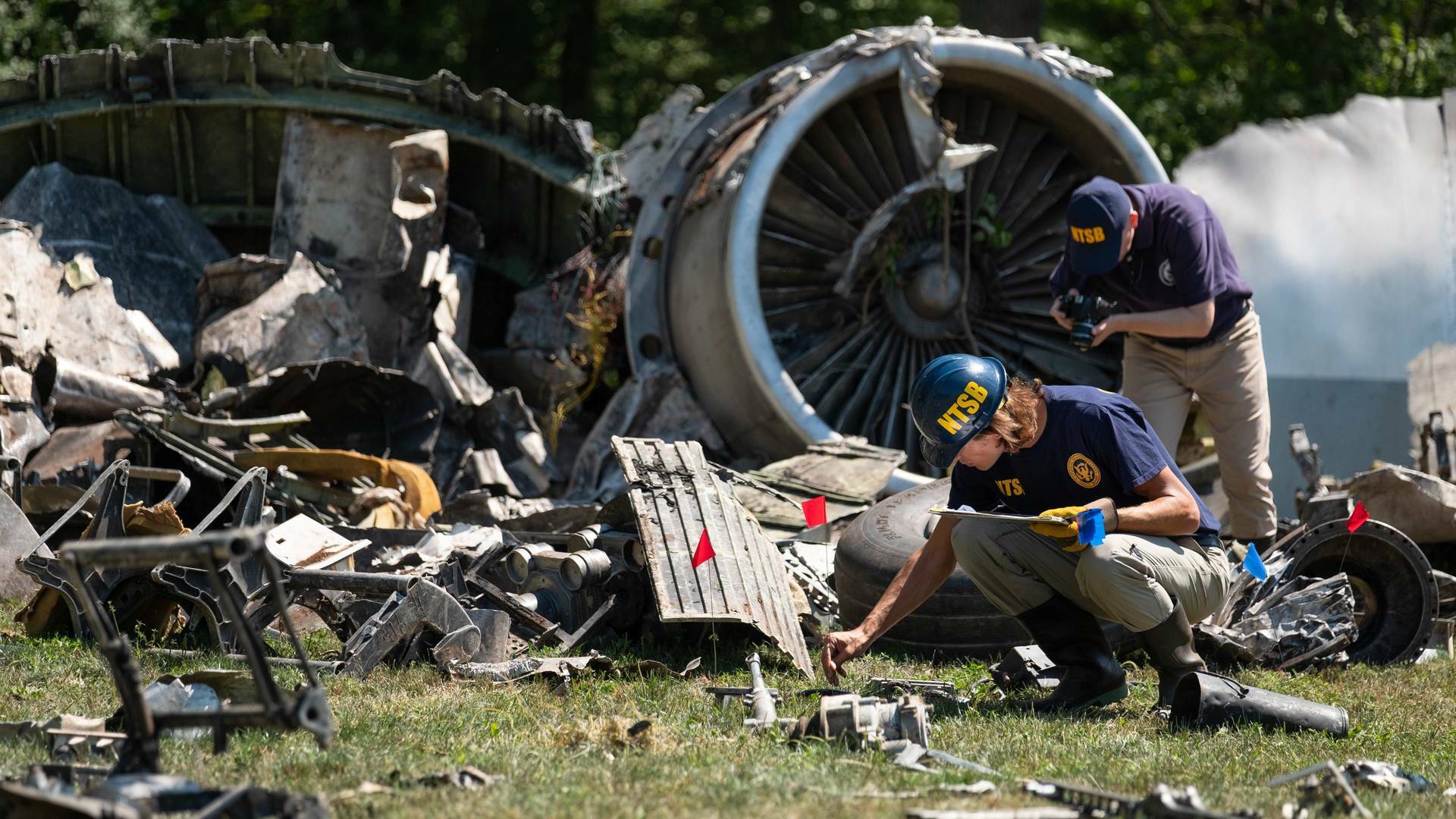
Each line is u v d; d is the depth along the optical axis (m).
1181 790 10.84
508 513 26.50
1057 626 15.41
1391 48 63.78
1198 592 14.96
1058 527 14.49
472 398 31.84
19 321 28.14
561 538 21.69
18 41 55.41
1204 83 65.62
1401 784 11.98
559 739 12.62
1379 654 19.28
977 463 14.62
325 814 9.41
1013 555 15.16
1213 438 21.70
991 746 13.09
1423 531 23.33
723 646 18.06
